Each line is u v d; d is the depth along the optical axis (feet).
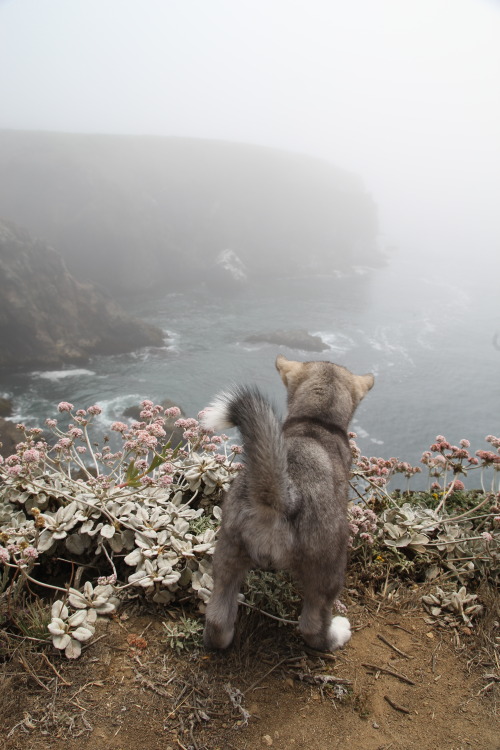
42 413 127.75
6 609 12.24
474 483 98.43
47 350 156.04
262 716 10.69
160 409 18.40
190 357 169.27
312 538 10.55
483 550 15.72
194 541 14.14
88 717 10.36
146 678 11.25
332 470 11.54
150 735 10.11
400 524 16.28
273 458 10.18
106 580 13.03
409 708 11.11
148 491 15.65
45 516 14.14
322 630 11.78
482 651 12.65
